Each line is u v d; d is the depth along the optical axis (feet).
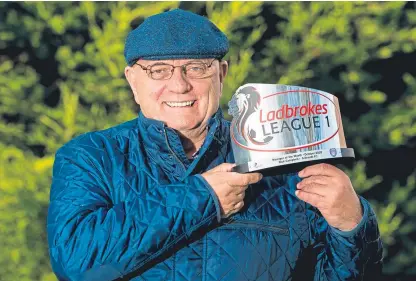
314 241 7.11
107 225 6.28
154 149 6.91
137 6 17.67
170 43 6.75
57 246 6.46
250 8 17.17
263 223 6.88
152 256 6.28
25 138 17.79
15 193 16.49
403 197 19.10
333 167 6.61
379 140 19.49
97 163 6.86
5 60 18.56
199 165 6.97
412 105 19.38
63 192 6.74
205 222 6.33
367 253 7.01
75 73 17.61
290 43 18.34
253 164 6.29
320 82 19.16
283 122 6.33
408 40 18.62
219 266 6.66
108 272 6.27
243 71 17.20
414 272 19.13
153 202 6.29
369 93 18.83
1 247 16.58
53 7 17.71
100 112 17.54
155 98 6.90
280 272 6.91
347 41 18.52
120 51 17.13
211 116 7.02
